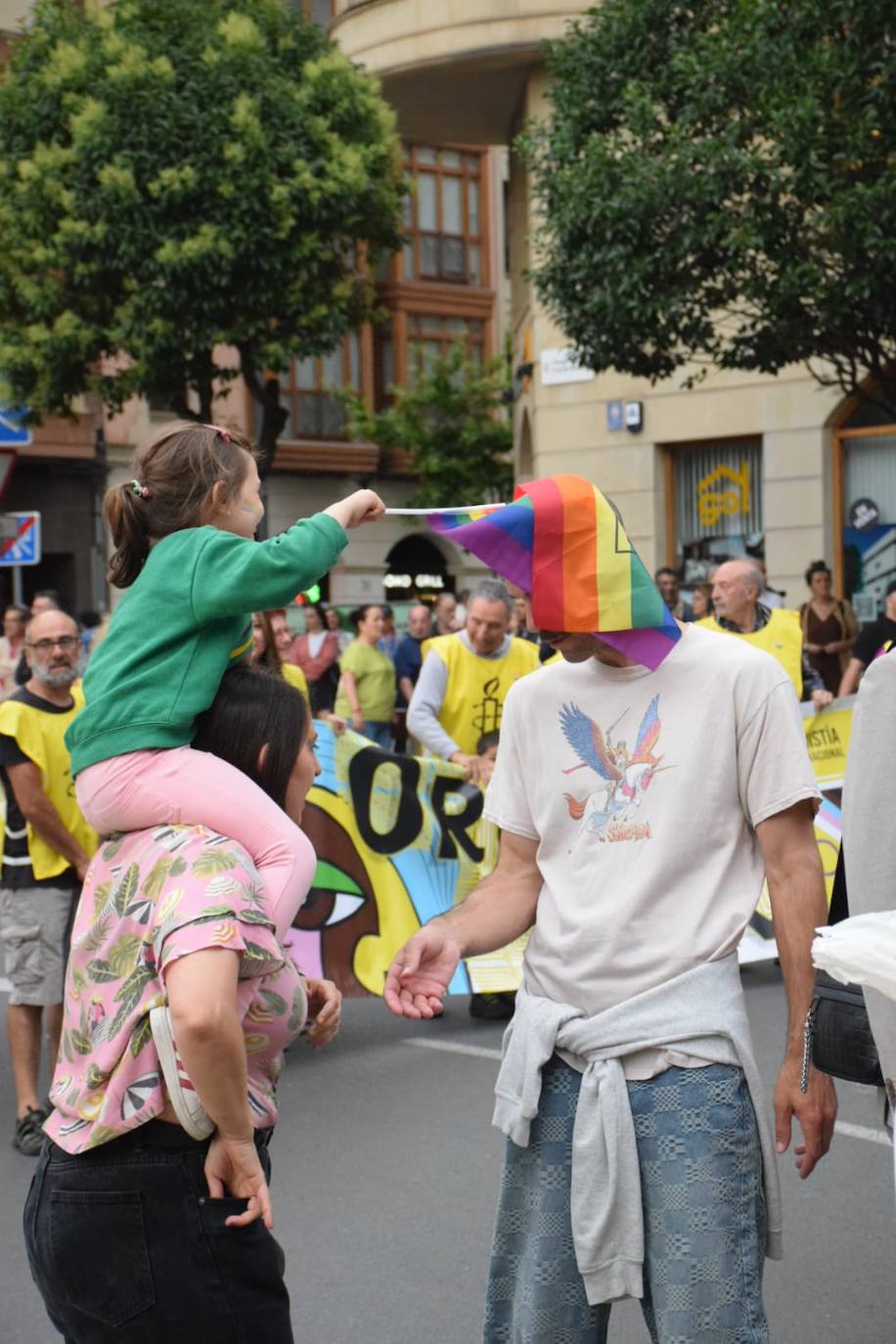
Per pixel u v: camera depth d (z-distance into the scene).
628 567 2.65
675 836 2.66
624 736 2.73
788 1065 2.68
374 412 34.56
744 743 2.67
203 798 2.31
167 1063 2.19
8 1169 5.20
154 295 18.41
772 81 11.70
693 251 12.39
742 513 18.03
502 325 36.06
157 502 2.47
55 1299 2.29
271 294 19.09
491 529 2.64
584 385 18.75
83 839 5.56
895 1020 2.45
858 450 17.12
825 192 11.40
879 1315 3.87
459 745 7.29
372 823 7.02
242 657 2.51
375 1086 5.98
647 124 12.60
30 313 19.39
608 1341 3.81
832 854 8.15
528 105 19.38
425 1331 3.85
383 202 19.77
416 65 19.33
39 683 5.55
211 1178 2.21
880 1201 4.60
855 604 17.16
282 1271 2.33
